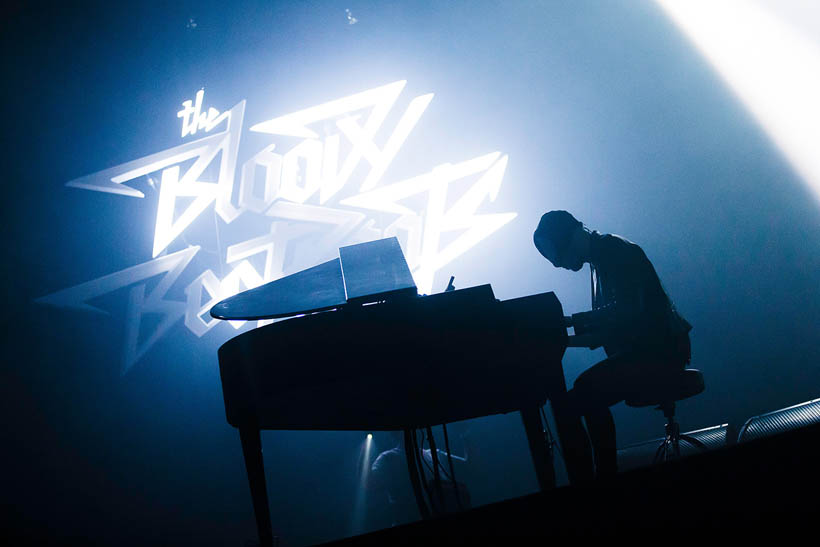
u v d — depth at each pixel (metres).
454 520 1.47
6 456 5.78
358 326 2.38
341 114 6.35
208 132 6.50
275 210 6.12
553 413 2.33
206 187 6.14
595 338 2.66
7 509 5.64
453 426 5.17
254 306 2.56
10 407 5.89
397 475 4.58
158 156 6.23
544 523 1.42
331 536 5.74
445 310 2.35
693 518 1.34
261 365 2.41
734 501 1.32
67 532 5.63
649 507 1.37
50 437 5.86
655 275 2.63
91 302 6.12
